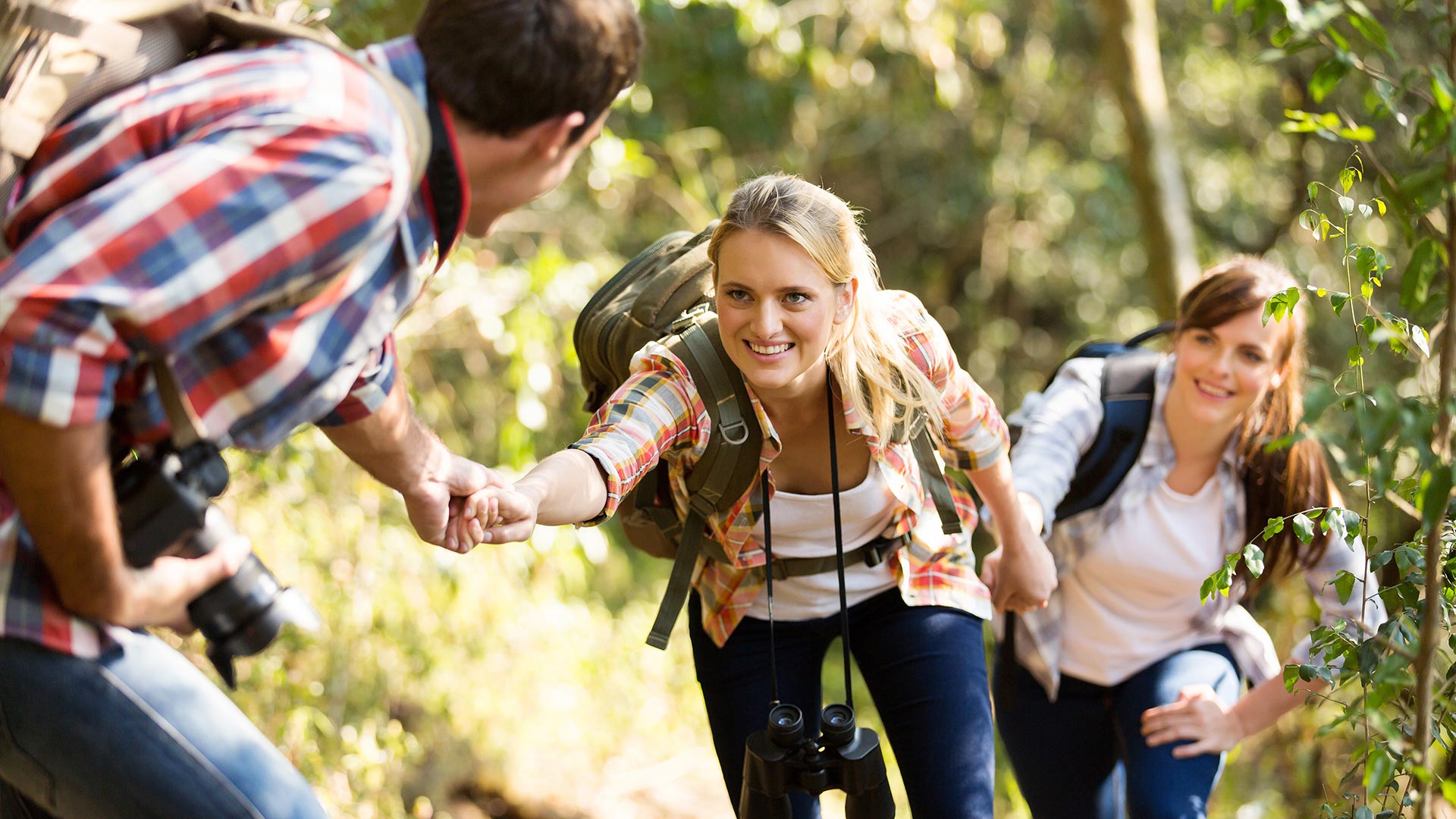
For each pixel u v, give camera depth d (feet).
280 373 4.55
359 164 4.29
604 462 6.27
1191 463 8.76
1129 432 8.79
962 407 7.39
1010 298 32.81
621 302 7.52
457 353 19.49
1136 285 31.37
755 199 6.41
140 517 4.60
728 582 7.57
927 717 7.29
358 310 4.75
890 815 7.13
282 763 5.11
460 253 14.64
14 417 4.02
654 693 16.69
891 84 27.07
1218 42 27.71
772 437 6.89
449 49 4.67
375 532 13.64
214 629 4.98
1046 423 8.74
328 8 8.30
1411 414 4.80
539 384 13.85
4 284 4.01
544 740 15.11
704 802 15.55
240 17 4.74
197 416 4.49
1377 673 5.56
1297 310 8.48
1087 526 8.88
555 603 15.42
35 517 4.29
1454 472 4.77
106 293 3.99
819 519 7.35
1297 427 5.05
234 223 4.13
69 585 4.52
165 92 4.42
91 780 4.83
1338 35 5.04
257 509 12.63
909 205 31.09
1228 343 8.31
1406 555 6.13
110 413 4.43
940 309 32.22
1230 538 8.73
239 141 4.20
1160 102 18.92
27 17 4.40
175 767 4.85
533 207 19.79
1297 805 13.30
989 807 7.20
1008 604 8.35
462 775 14.94
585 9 4.71
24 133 4.35
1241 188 28.45
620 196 21.03
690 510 7.25
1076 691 9.23
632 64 4.94
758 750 6.98
